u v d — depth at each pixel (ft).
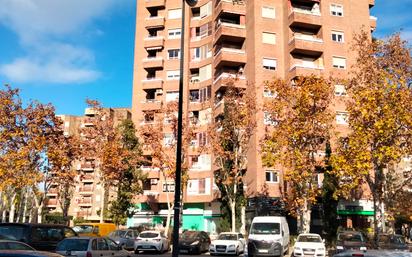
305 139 98.63
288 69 144.97
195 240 100.68
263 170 133.49
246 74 151.94
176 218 43.70
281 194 130.82
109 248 54.24
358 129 79.15
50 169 121.08
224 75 150.10
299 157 93.86
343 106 139.03
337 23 149.79
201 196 159.12
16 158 110.93
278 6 153.89
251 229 86.53
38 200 130.52
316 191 98.22
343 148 87.30
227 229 129.49
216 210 158.51
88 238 51.49
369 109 78.48
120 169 139.85
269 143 97.14
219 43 163.12
